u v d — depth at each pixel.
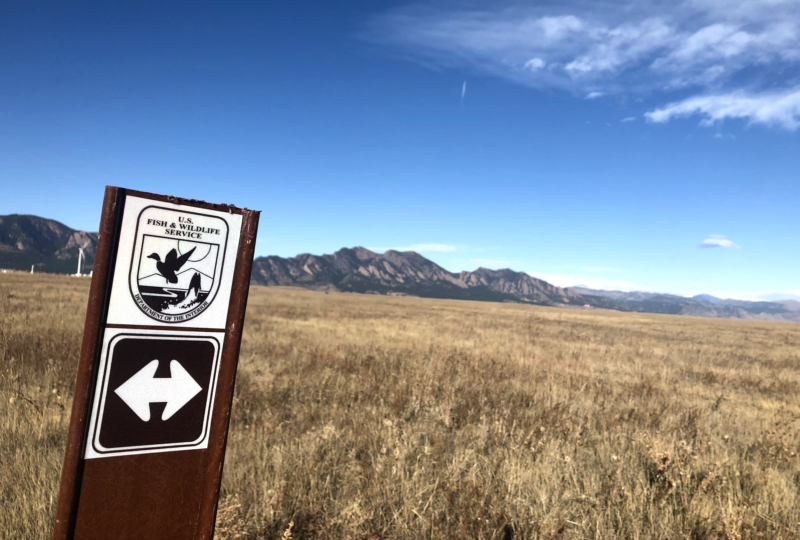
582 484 4.73
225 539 3.21
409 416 7.02
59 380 6.83
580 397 9.16
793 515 4.30
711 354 21.89
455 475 4.47
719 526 3.92
